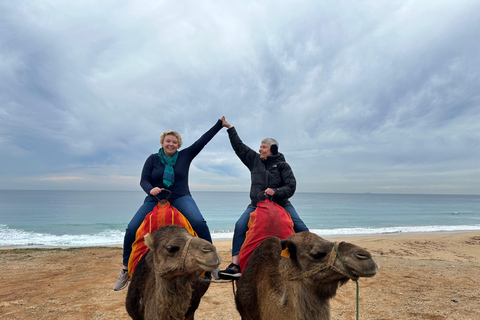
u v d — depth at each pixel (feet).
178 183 14.51
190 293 9.26
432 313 20.22
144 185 14.10
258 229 13.01
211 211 211.41
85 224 119.55
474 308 21.16
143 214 13.38
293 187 14.89
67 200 376.89
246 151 17.16
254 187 15.67
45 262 37.73
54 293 25.23
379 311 20.80
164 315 9.05
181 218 12.53
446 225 131.23
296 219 14.56
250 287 11.62
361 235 89.10
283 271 9.28
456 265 35.99
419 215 189.67
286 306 9.23
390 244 65.00
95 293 25.31
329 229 109.60
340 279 8.24
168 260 8.83
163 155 14.70
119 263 37.42
